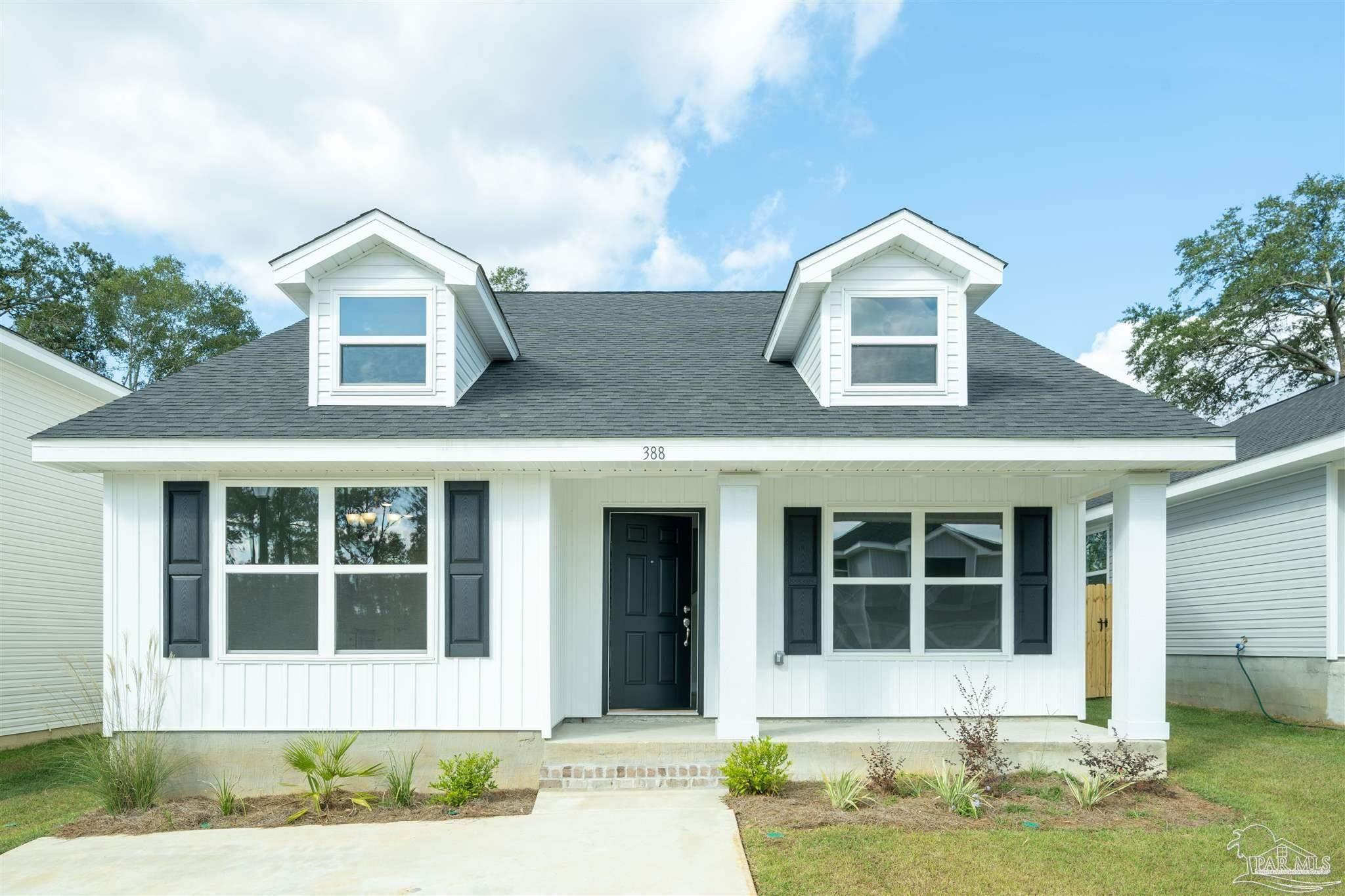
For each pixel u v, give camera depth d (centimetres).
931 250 831
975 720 776
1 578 1057
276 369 924
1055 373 928
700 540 916
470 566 772
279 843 595
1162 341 2461
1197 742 942
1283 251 2247
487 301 851
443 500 779
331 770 695
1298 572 1113
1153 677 763
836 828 593
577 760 750
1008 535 883
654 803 679
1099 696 1355
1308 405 1283
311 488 778
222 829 644
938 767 758
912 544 884
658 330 1134
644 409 816
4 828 694
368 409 809
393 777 714
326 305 829
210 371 913
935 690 866
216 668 754
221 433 736
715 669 900
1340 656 1047
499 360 992
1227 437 737
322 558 770
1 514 1062
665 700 925
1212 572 1309
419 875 516
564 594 883
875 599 880
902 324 852
